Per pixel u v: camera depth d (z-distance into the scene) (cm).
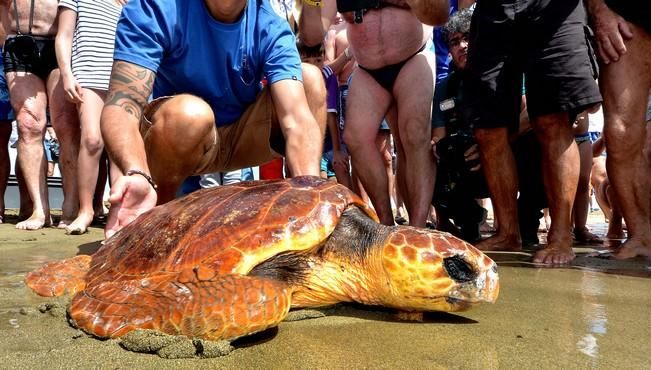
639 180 224
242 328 121
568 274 198
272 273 153
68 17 303
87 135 297
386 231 157
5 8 342
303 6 288
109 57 308
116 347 120
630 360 114
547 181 226
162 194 233
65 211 331
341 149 391
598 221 627
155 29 200
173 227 155
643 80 217
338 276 158
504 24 224
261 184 167
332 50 402
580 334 135
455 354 118
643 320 149
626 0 214
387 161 382
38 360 111
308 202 157
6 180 369
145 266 150
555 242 225
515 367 109
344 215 163
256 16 217
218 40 212
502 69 231
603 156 447
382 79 275
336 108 384
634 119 219
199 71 217
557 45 213
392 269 150
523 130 279
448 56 349
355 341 129
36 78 328
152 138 216
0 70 354
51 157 601
